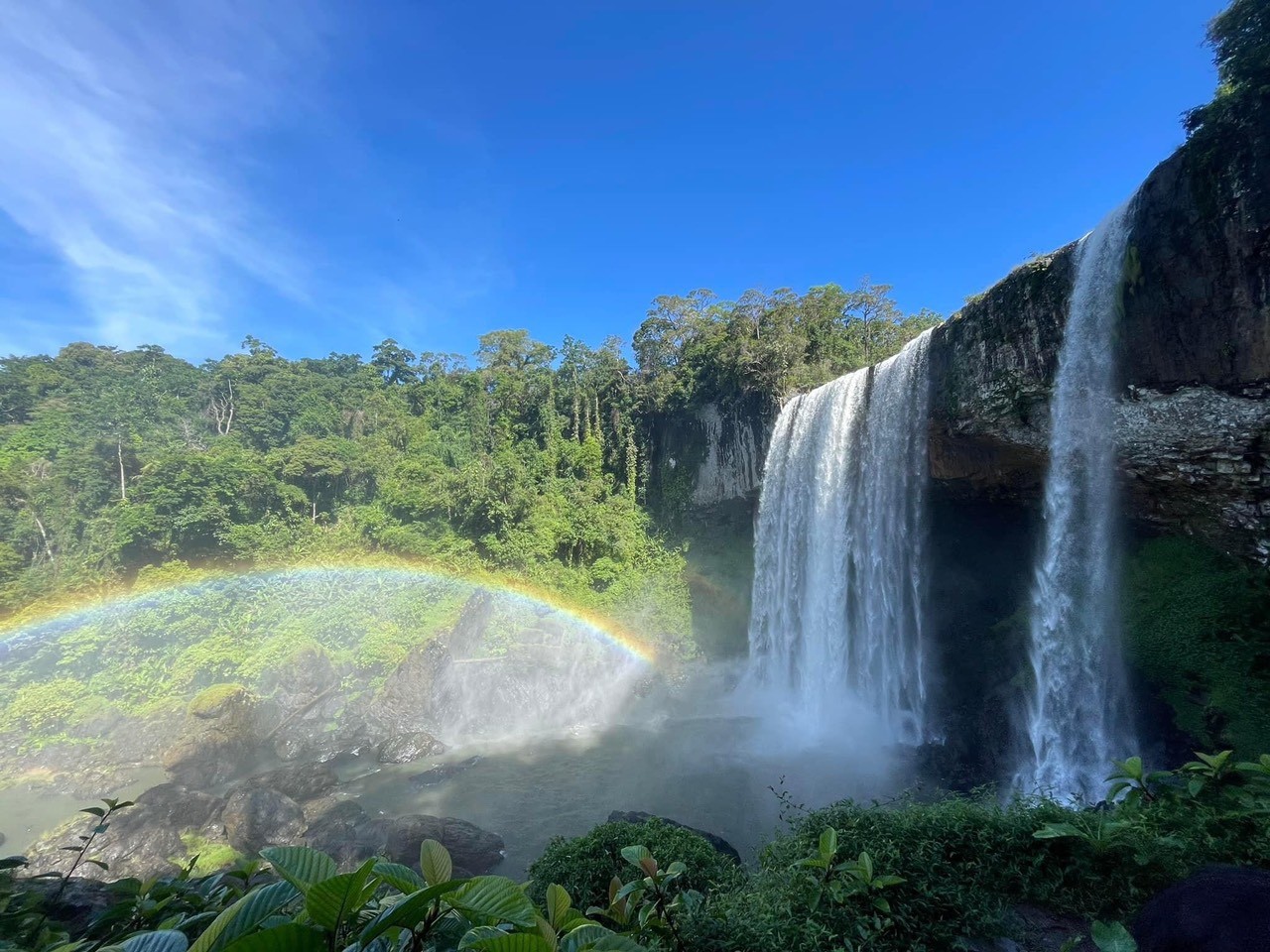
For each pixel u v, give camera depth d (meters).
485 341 58.53
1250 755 13.15
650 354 46.34
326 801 19.95
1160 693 15.28
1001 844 5.69
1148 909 3.86
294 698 27.36
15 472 41.09
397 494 38.47
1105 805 6.93
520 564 37.56
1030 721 18.39
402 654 29.55
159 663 29.64
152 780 23.27
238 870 3.96
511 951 1.98
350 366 79.75
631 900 4.62
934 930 4.84
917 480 22.78
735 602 36.66
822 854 5.02
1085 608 16.92
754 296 37.41
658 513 43.81
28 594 33.94
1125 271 14.98
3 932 4.01
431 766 23.50
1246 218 12.59
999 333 18.83
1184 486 15.51
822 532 27.80
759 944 4.66
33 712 27.08
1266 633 14.15
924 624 22.58
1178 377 14.39
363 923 2.24
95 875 15.18
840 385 27.30
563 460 48.56
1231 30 12.68
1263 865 4.87
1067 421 17.14
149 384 67.06
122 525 34.59
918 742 22.14
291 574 35.28
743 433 37.06
